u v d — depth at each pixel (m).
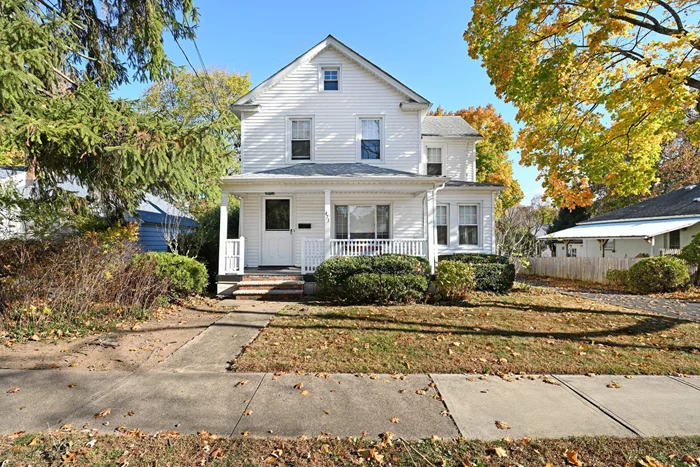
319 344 5.79
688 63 8.25
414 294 9.28
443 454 2.92
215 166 8.34
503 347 5.69
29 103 6.48
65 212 9.57
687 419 3.51
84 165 8.05
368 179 10.64
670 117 9.71
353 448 3.00
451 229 14.08
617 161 10.93
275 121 12.99
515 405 3.80
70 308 6.93
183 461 2.82
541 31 9.55
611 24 8.03
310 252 11.00
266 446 3.02
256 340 6.01
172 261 9.47
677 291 12.31
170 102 25.36
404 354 5.33
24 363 4.89
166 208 17.83
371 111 13.05
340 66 13.05
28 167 8.73
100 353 5.35
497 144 25.58
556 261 18.56
